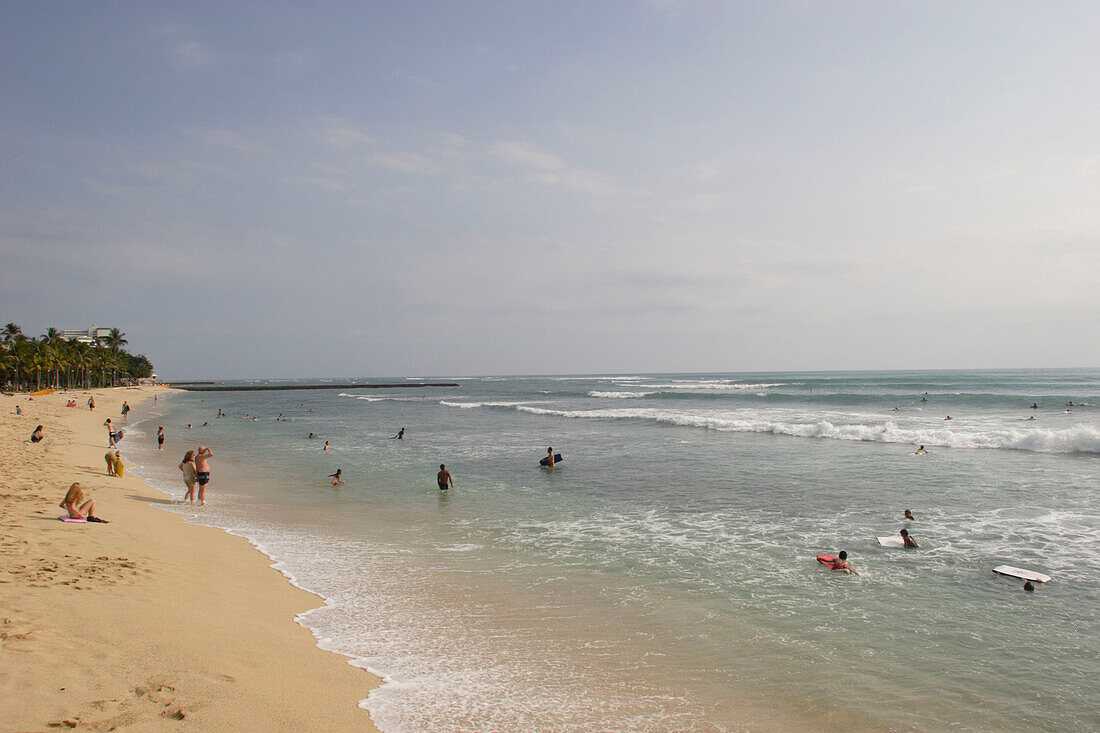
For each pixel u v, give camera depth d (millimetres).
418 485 22234
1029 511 16672
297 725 5789
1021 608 10031
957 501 18047
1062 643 8680
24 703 5262
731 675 7730
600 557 13070
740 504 18297
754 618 9664
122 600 8406
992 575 11695
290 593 10461
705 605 10227
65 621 7277
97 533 12367
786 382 129750
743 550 13562
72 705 5359
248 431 47156
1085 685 7480
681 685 7449
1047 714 6832
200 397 129375
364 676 7383
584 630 9148
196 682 6258
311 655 7785
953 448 29031
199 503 18234
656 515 17109
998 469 23078
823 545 13898
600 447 32531
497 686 7312
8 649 6250
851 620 9586
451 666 7824
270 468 26688
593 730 6387
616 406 68188
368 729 6062
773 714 6809
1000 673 7809
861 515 16625
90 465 23609
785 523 15953
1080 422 40344
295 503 18859
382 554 13227
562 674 7684
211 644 7410
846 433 34000
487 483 22562
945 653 8406
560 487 21562
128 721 5234
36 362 101812
